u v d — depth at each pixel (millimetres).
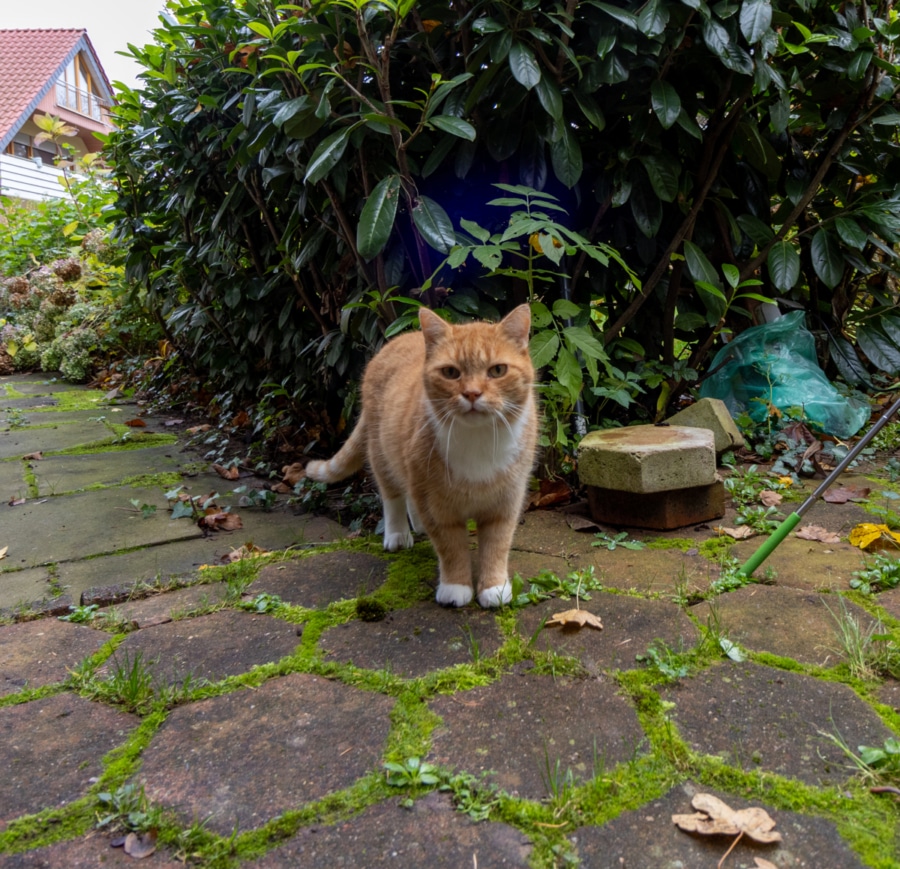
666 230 3504
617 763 1407
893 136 3873
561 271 3277
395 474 2578
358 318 3361
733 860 1161
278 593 2287
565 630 1973
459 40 3121
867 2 3543
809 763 1386
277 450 4156
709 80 3258
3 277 9453
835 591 2133
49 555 2668
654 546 2584
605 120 3271
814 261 3537
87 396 6480
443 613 2125
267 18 3090
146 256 5480
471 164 3020
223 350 4930
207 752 1484
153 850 1222
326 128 3086
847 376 4000
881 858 1147
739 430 3504
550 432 3068
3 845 1234
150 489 3510
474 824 1259
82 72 20062
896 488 3107
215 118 4016
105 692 1709
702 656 1794
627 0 2869
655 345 3719
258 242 4332
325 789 1363
